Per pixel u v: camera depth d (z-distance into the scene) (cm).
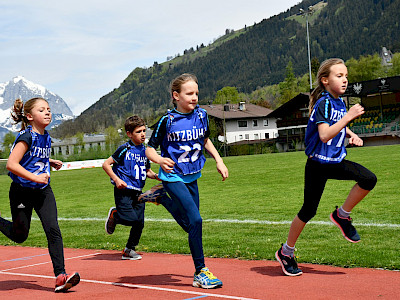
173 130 459
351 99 6744
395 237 671
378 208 965
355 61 11688
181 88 458
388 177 1577
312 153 462
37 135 480
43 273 564
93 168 4822
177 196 455
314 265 527
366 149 3838
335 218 489
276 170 2320
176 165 462
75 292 451
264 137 8319
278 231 791
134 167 639
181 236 807
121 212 627
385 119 5681
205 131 472
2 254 757
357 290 404
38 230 1034
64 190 2175
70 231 966
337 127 431
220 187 1727
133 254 634
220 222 933
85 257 675
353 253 573
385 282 430
